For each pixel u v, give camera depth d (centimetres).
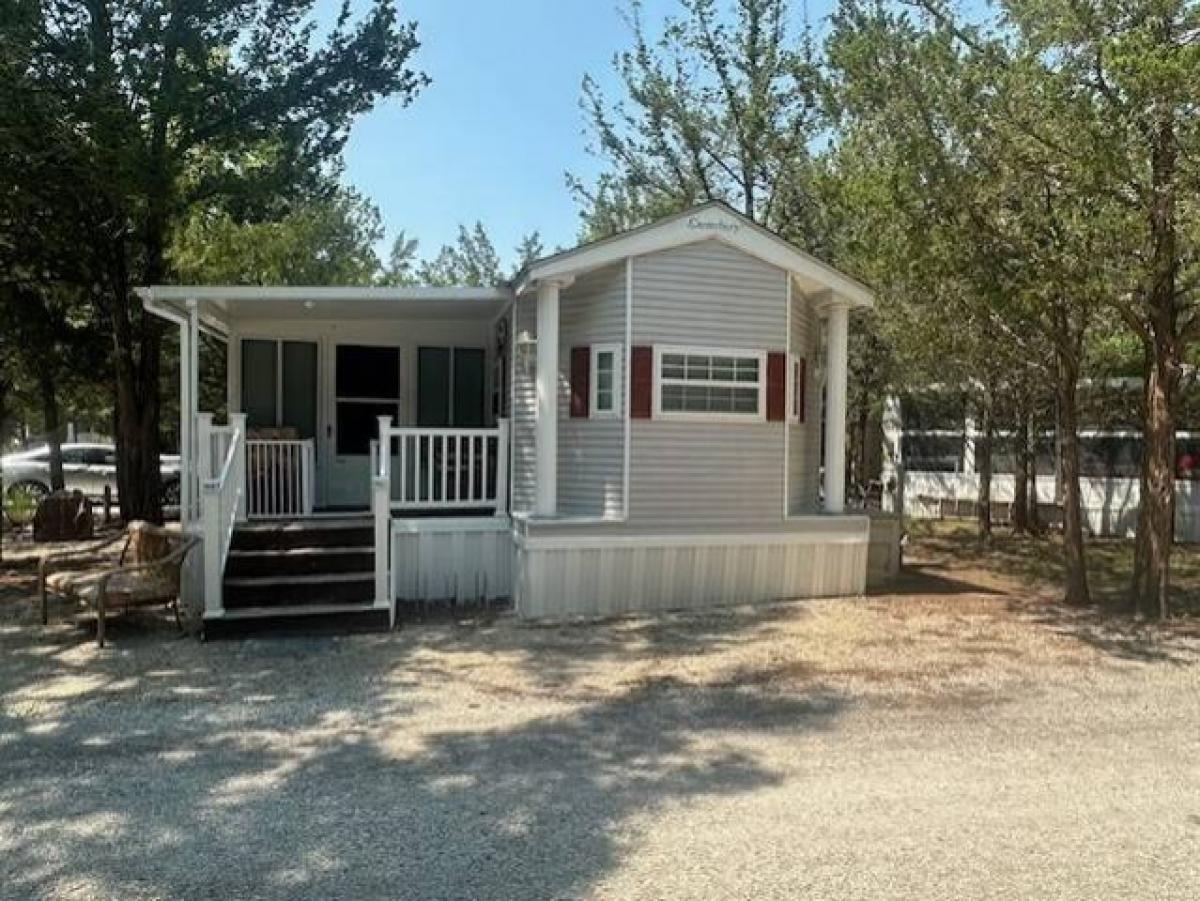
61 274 1341
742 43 1584
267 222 1536
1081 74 767
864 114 882
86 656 703
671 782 446
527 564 865
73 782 445
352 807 414
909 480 2103
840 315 1020
